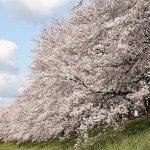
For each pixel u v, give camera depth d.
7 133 51.53
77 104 16.55
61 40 21.55
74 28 19.94
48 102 20.17
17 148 32.12
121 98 16.53
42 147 25.16
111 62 15.50
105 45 16.27
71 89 17.73
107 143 15.95
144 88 15.62
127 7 16.12
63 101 18.14
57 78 17.44
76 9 18.97
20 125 32.00
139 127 17.44
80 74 16.75
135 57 15.59
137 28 15.08
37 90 23.81
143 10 14.99
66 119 18.14
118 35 15.89
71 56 18.81
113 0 16.16
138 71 16.09
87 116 16.84
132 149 12.88
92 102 16.42
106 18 16.80
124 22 15.10
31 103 26.58
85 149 16.48
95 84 16.23
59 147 20.95
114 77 15.89
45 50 26.92
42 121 22.22
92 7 18.33
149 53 15.28
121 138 15.62
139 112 19.34
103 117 15.64
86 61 16.78
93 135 19.89
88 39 17.38
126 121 19.94
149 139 13.26
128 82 16.16
